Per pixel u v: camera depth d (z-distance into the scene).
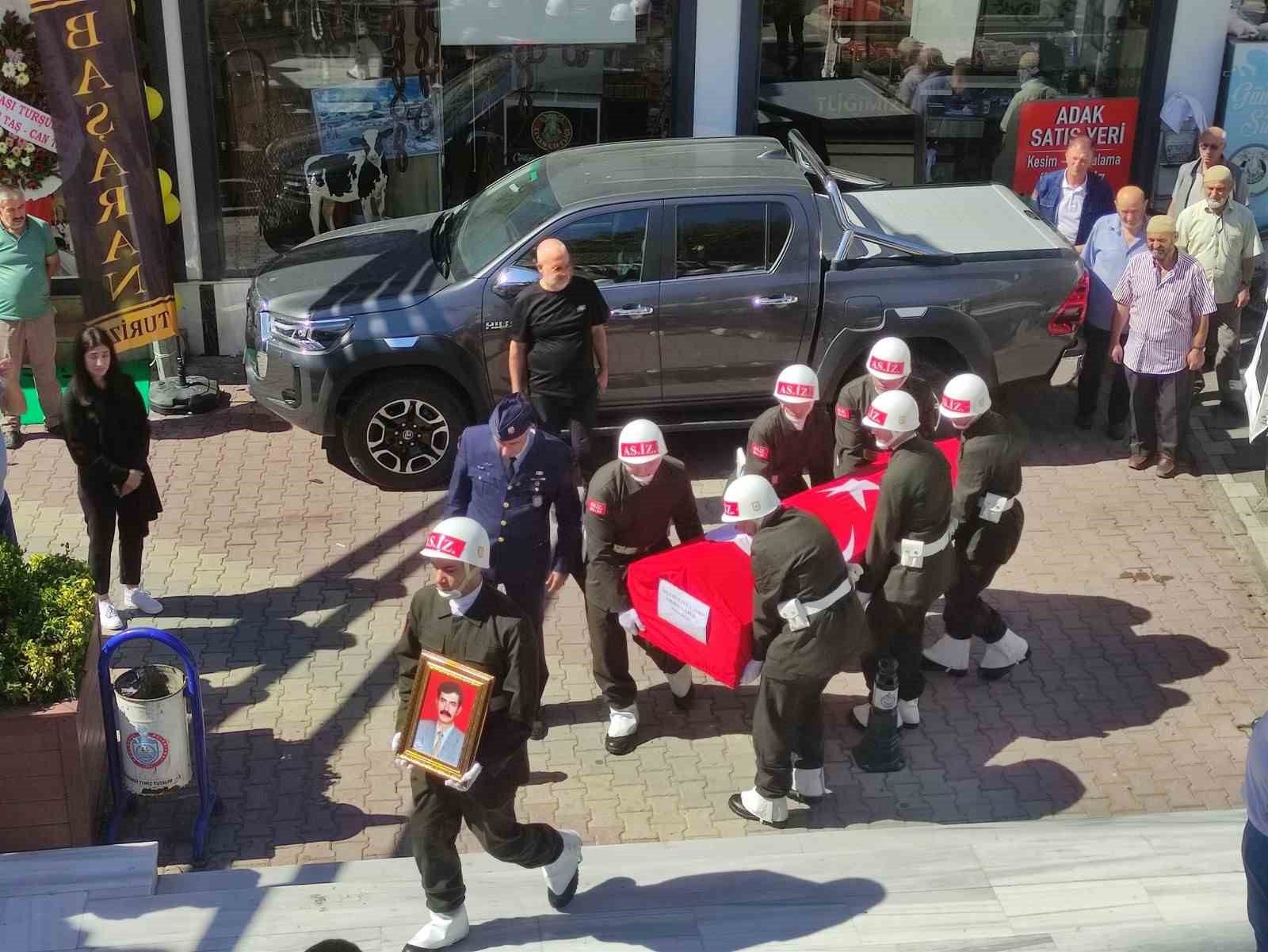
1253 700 7.32
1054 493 9.34
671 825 6.33
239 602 7.96
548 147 11.67
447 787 5.06
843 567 5.98
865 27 11.63
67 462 9.54
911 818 6.45
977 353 9.27
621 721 6.81
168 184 10.86
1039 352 9.43
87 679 5.96
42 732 5.64
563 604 8.09
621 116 11.62
